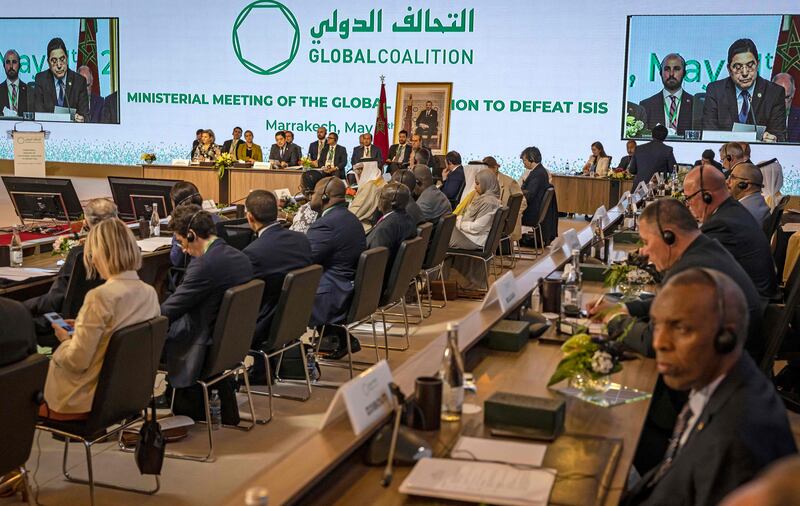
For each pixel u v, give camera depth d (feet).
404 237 20.10
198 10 56.54
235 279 14.25
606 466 6.79
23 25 59.62
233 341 14.08
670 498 6.30
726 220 14.70
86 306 11.69
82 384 11.64
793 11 46.01
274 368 17.95
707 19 47.37
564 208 45.27
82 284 15.74
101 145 59.36
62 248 18.67
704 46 47.62
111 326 11.77
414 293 25.39
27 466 13.51
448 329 7.89
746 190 20.38
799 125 46.50
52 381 11.70
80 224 20.94
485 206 25.88
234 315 13.79
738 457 5.99
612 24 49.01
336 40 54.13
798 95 46.32
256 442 14.73
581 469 6.71
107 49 58.39
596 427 7.86
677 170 37.24
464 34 51.62
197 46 56.80
